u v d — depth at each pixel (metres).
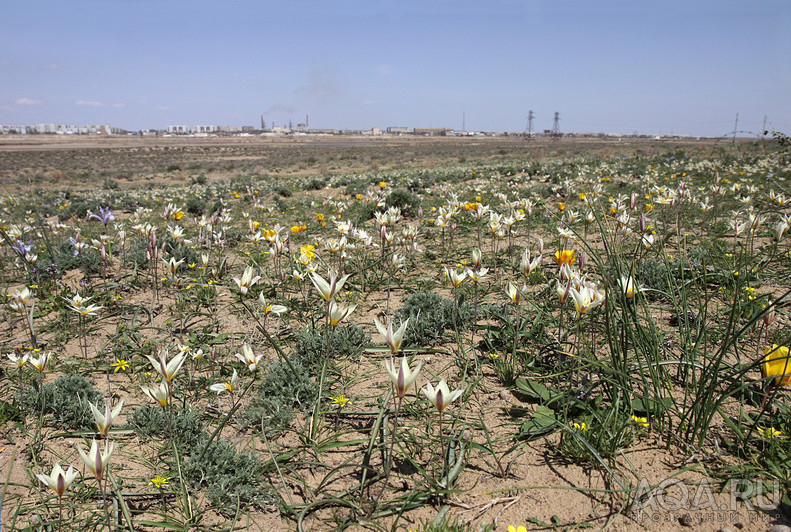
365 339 4.25
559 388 3.22
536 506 2.33
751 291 4.22
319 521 2.38
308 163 49.69
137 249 7.46
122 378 3.95
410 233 6.34
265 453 2.90
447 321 4.31
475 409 3.21
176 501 2.56
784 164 15.10
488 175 21.25
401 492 2.51
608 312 2.89
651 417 2.87
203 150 88.81
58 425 3.27
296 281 5.71
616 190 13.79
